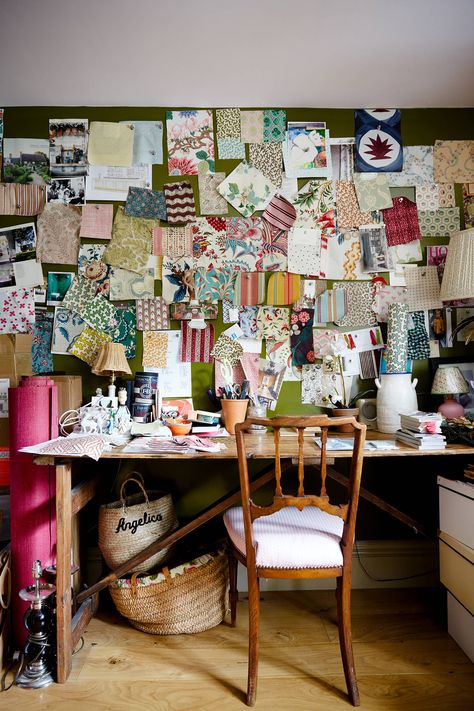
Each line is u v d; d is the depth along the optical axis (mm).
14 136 2316
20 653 1723
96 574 2229
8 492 2018
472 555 1673
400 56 2025
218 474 2324
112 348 2143
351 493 1495
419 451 1693
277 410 2334
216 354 2326
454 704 1486
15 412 1761
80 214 2316
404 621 1982
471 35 1910
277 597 2217
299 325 2350
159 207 2336
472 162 2391
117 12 1768
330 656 1739
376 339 2352
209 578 1904
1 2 1712
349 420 1444
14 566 1755
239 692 1546
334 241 2367
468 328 2361
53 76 2115
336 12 1778
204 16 1790
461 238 1981
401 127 2393
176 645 1814
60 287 2305
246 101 2320
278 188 2363
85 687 1572
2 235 2307
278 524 1643
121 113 2344
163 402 2299
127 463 2311
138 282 2322
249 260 2346
